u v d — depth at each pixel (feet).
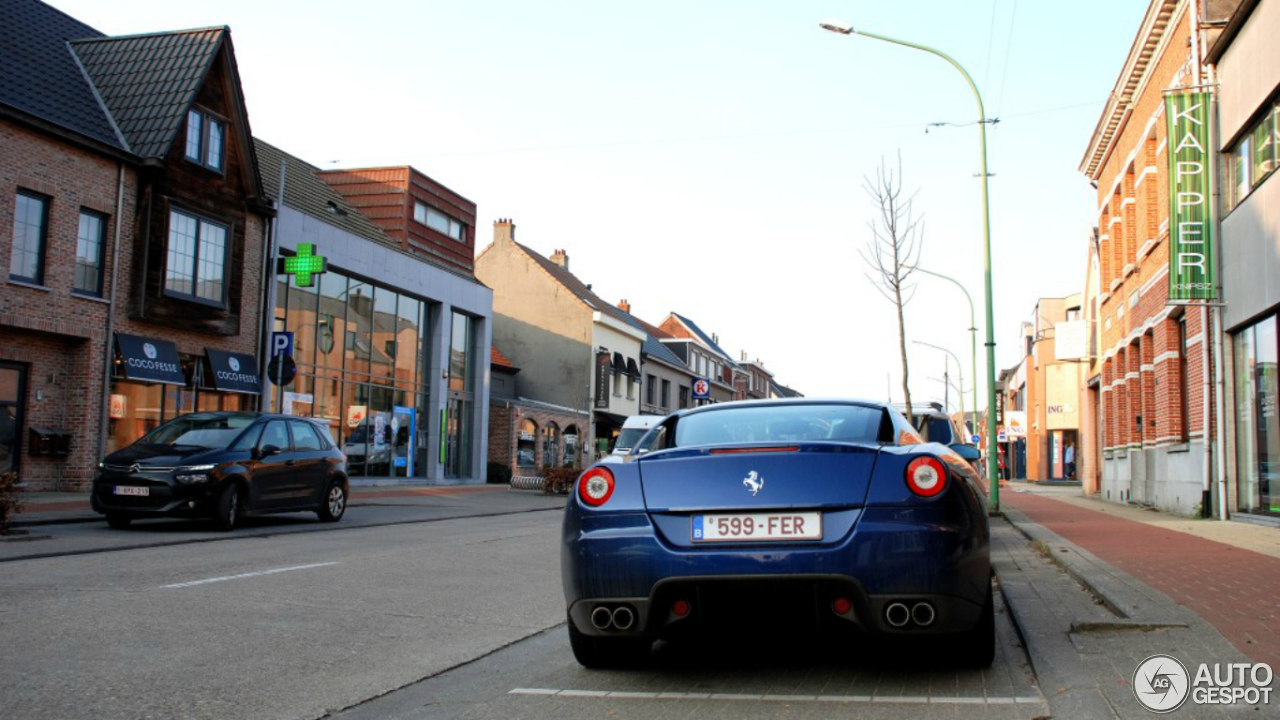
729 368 250.37
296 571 29.55
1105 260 86.12
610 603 15.12
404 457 100.01
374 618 22.16
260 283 76.38
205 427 45.91
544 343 152.87
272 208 76.69
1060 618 20.06
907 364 75.92
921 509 14.53
